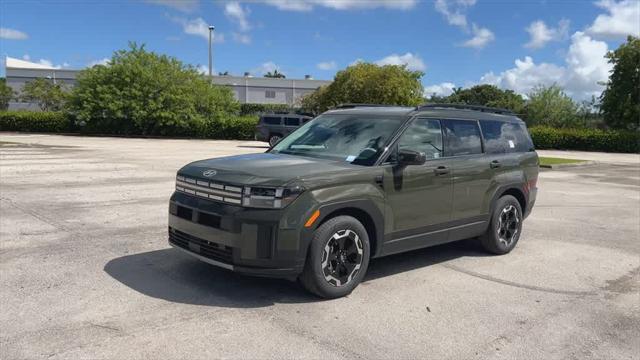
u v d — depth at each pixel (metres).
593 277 6.04
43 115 37.47
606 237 8.22
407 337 4.18
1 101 68.25
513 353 4.00
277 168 4.90
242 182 4.59
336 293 4.91
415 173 5.55
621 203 11.88
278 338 4.04
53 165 15.11
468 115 6.60
